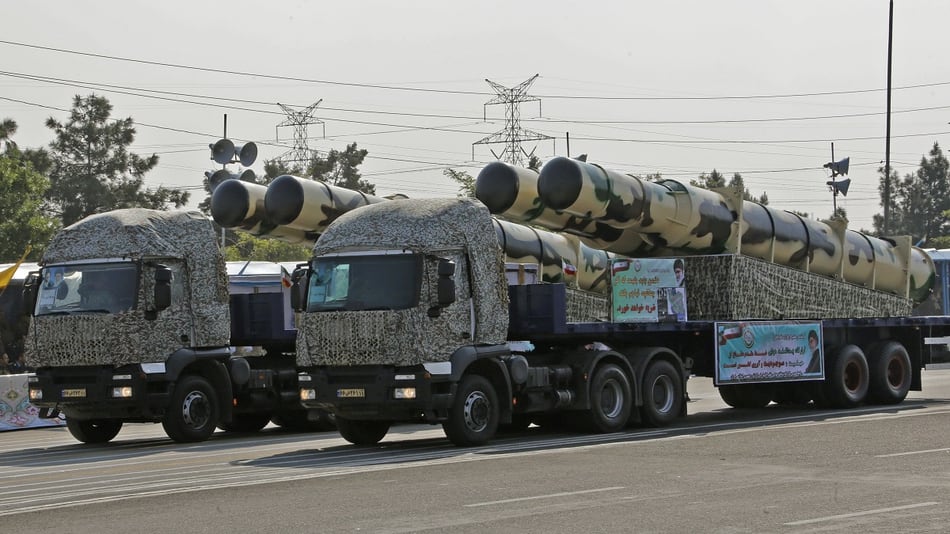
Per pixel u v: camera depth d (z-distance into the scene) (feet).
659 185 130.21
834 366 143.74
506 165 123.75
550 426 127.85
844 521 61.72
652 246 134.10
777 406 156.25
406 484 79.71
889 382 149.89
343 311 106.32
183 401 122.52
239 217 136.15
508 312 114.73
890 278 157.07
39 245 347.36
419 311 105.09
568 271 148.77
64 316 119.34
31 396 121.90
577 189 120.16
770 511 65.26
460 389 106.83
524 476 82.33
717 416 139.64
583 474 82.64
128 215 122.62
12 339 208.23
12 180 346.54
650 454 94.94
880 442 99.76
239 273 204.13
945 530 58.95
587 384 116.78
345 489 78.07
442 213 108.47
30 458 112.68
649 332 127.95
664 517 63.93
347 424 114.93
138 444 125.18
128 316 118.73
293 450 110.01
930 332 158.40
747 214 137.59
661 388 125.18
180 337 122.01
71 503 75.77
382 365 105.29
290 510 69.77
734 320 133.80
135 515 69.82
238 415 141.79
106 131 441.27
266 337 136.87
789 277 141.59
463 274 107.76
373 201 142.00
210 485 82.53
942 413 130.82
